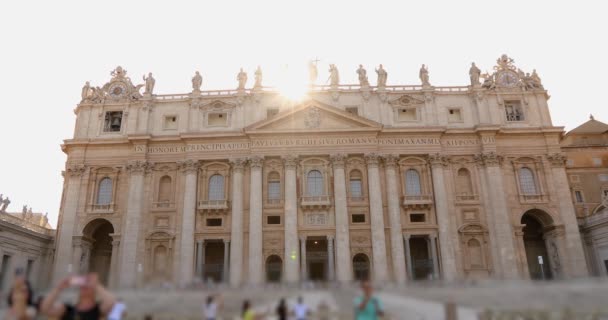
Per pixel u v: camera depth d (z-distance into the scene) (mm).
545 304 19000
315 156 50156
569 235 48219
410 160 50688
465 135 51625
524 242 53344
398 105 53031
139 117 53250
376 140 50312
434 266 47094
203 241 48156
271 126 50625
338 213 47656
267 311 21562
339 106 52719
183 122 53000
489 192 49281
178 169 50969
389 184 49156
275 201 49094
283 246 47500
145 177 50469
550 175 50688
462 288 23281
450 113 53312
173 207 49438
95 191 50625
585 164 57312
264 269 46750
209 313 19859
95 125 53312
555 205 49531
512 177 50656
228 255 47906
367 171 49688
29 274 47875
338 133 50469
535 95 53969
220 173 50781
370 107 52625
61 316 10234
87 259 50312
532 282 22969
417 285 26047
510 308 18953
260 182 48938
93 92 54781
